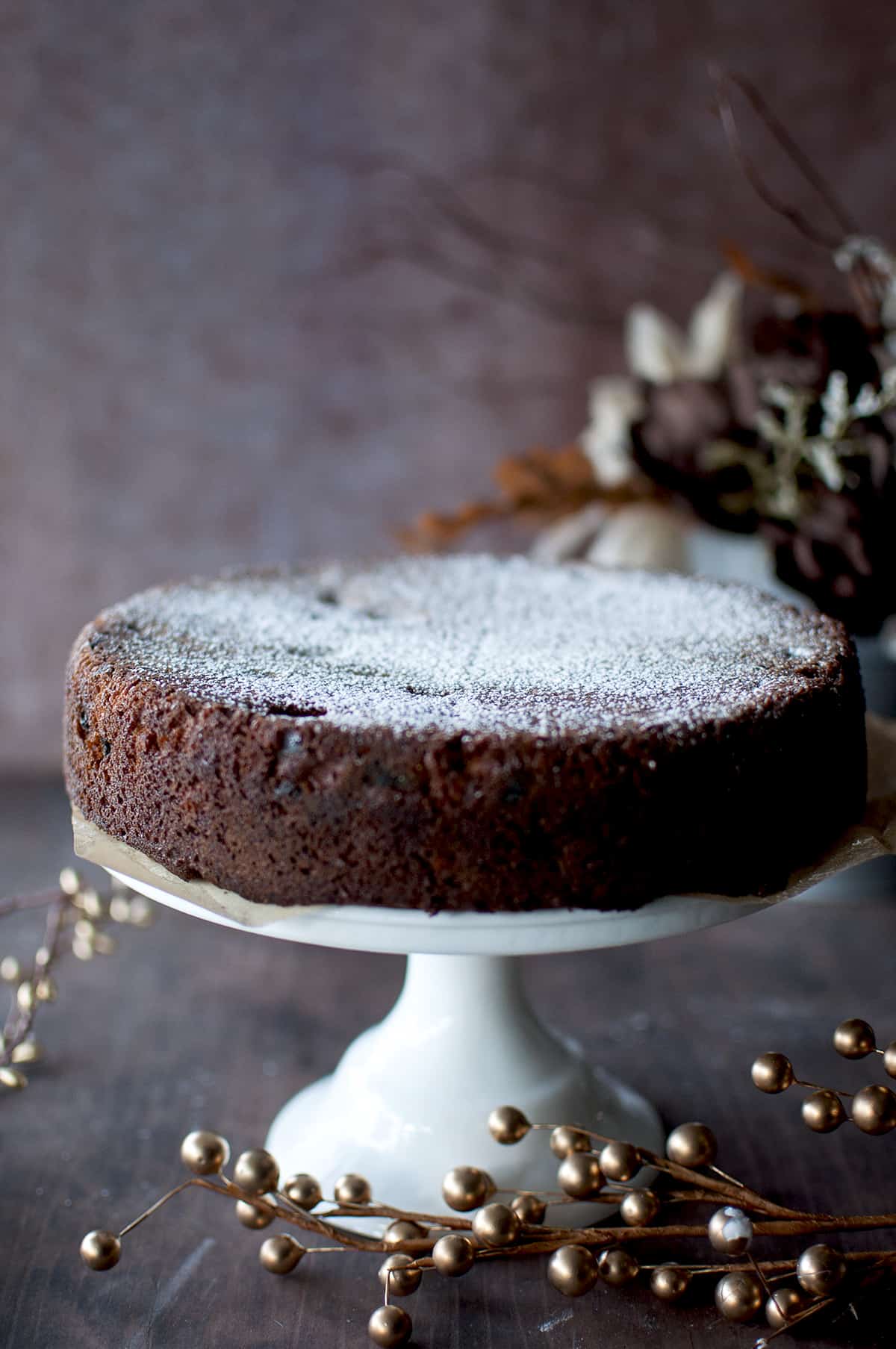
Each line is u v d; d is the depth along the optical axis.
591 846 0.71
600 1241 0.73
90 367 1.18
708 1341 0.73
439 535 1.03
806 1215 0.73
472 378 1.19
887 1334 0.74
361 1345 0.73
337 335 1.18
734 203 1.15
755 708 0.73
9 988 0.93
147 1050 0.88
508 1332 0.74
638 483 1.03
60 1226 0.78
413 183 1.15
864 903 1.01
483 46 1.13
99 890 1.01
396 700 0.73
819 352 0.94
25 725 1.26
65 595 1.23
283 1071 0.87
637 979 0.94
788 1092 0.86
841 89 1.13
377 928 0.72
